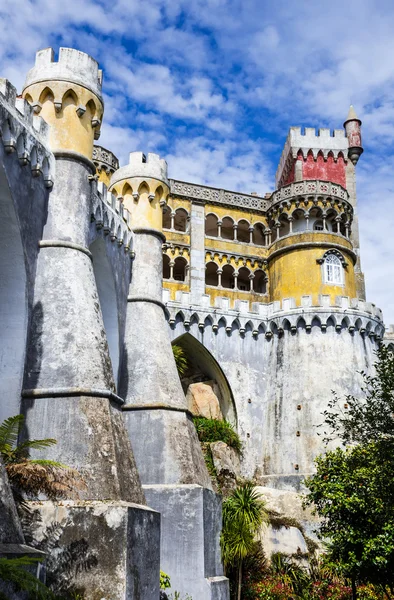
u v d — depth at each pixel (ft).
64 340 59.77
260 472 139.54
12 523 38.60
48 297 61.82
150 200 96.89
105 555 47.29
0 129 57.72
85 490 51.44
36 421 55.88
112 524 48.11
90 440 54.44
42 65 72.02
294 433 138.51
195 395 146.30
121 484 55.06
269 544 107.34
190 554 71.72
